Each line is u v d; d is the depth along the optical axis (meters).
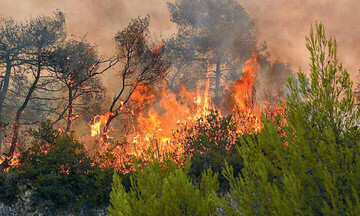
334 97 8.34
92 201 19.77
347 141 8.07
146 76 43.03
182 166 21.69
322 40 8.44
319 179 7.68
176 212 9.20
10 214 18.56
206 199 9.73
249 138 9.02
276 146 8.34
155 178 10.22
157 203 9.31
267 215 7.81
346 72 8.29
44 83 48.12
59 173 20.72
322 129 8.28
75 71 42.66
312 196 7.57
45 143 22.14
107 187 19.92
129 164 21.70
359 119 8.10
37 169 20.34
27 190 19.55
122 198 9.78
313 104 8.41
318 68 8.45
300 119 8.35
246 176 8.54
